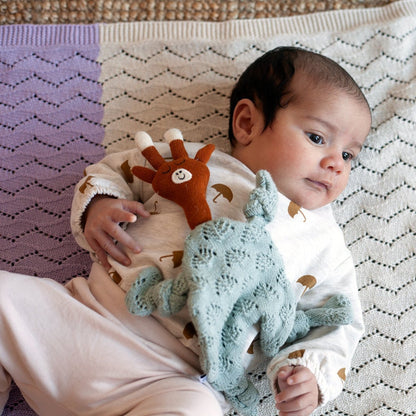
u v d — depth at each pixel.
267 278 0.90
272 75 1.09
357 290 1.11
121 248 1.00
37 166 1.21
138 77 1.28
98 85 1.27
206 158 1.01
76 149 1.23
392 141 1.26
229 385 0.92
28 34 1.28
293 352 0.93
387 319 1.15
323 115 1.03
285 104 1.05
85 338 0.92
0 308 0.90
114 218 0.97
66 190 1.20
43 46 1.28
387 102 1.29
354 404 1.09
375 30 1.34
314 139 1.04
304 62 1.08
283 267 0.93
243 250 0.88
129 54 1.29
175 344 0.94
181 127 1.25
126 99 1.27
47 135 1.23
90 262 1.17
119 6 1.36
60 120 1.24
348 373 1.11
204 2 1.38
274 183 0.99
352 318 0.99
